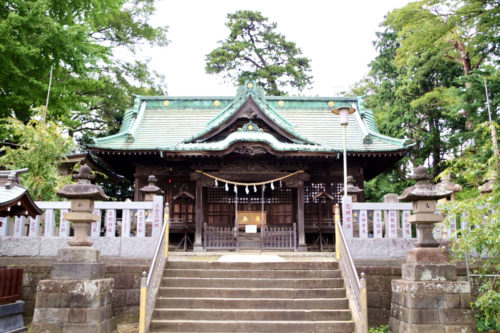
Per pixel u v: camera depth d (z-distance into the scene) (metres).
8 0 13.50
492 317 8.48
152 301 8.63
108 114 28.56
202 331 8.27
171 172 17.78
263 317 8.58
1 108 14.86
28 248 10.32
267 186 17.55
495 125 8.78
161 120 20.64
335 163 17.97
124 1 17.64
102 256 10.38
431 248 8.44
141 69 29.59
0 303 8.36
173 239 17.39
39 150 13.07
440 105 26.55
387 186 27.72
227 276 9.91
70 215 8.47
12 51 13.36
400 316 8.22
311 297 9.23
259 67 37.72
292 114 21.05
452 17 22.14
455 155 24.72
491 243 7.93
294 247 14.87
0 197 8.14
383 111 30.17
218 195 17.72
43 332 7.71
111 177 20.86
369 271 9.92
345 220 10.73
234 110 16.47
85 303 7.83
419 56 26.64
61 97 16.33
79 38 14.90
